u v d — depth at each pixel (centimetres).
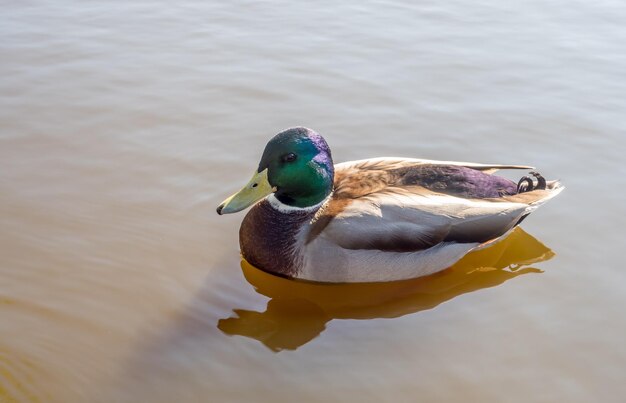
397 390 139
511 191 158
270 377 140
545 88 189
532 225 162
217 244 157
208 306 149
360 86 188
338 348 144
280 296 153
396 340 145
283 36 202
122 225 159
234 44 198
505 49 200
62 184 165
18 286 149
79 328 144
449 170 156
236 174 168
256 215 155
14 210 160
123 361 141
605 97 186
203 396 137
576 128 179
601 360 143
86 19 204
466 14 212
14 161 168
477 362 142
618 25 208
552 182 159
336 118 180
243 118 179
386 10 213
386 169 157
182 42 198
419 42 201
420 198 153
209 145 173
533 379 140
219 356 142
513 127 179
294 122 179
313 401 137
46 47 194
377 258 152
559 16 212
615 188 167
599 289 152
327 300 152
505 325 147
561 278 154
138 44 197
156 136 175
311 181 153
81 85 185
